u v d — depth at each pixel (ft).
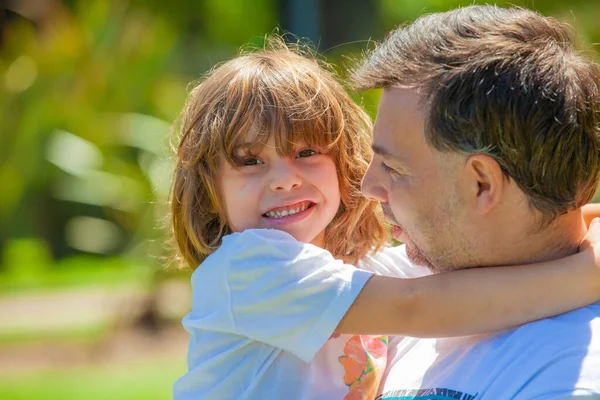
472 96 10.64
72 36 56.70
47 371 41.29
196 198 13.76
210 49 61.16
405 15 43.86
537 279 11.02
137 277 52.19
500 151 10.64
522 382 10.24
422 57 11.23
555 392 9.90
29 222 72.02
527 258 11.37
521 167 10.67
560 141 10.62
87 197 60.54
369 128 14.74
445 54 11.02
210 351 12.68
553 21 11.34
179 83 58.70
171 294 50.49
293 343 11.85
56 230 74.18
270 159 13.12
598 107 11.03
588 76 10.98
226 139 13.07
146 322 50.16
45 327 50.06
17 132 60.23
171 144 15.84
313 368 12.36
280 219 13.17
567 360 10.12
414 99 11.21
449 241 11.40
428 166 11.19
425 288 11.44
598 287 10.93
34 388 37.99
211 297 12.53
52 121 59.31
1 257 71.41
